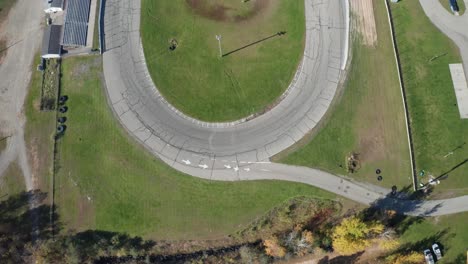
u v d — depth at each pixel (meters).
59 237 75.56
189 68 82.31
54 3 85.25
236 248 75.94
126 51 83.19
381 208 76.44
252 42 83.69
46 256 72.50
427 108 80.56
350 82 81.56
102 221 76.19
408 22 84.94
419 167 78.06
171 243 75.75
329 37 83.75
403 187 77.19
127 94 81.00
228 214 76.38
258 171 77.56
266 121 79.88
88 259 75.00
